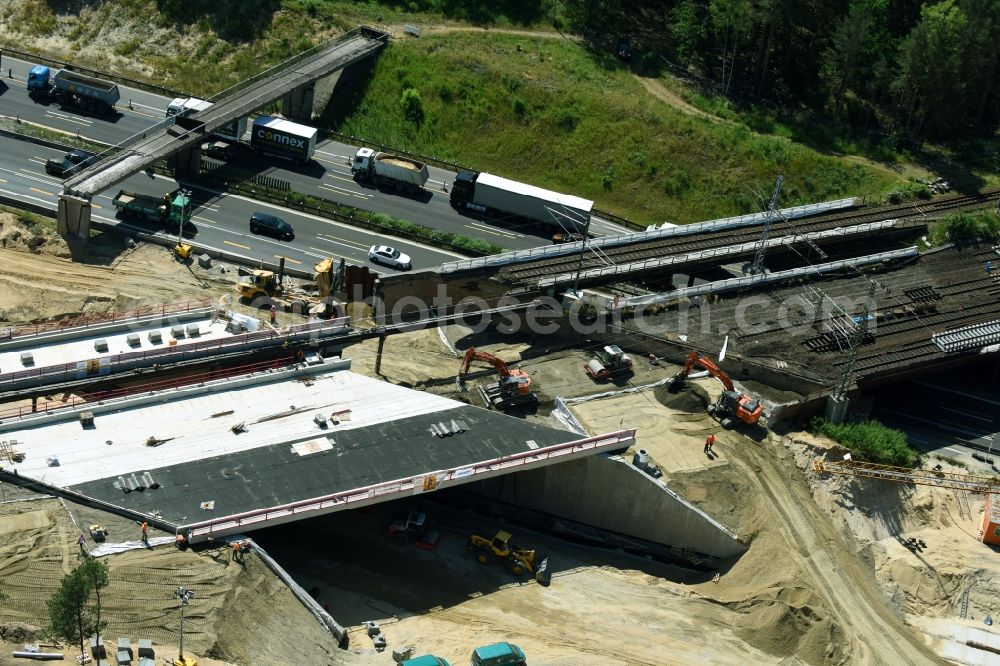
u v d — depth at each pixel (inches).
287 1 6481.3
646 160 5974.4
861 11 6117.1
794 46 6614.2
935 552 4192.9
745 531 4084.6
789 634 3789.4
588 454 4045.3
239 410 3976.4
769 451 4365.2
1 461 3577.8
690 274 5300.2
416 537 3917.3
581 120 6067.9
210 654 3161.9
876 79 6471.5
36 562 3257.9
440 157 5974.4
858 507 4269.2
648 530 4138.8
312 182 5634.8
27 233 4963.1
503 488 4205.2
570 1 6702.8
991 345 4926.2
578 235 5516.7
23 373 3907.5
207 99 6003.9
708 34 6638.8
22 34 6451.8
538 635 3651.6
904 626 3929.6
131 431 3806.6
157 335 4207.7
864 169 6043.3
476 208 5620.1
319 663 3331.7
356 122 6043.3
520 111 6087.6
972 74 6215.6
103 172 5098.4
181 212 5073.8
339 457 3823.8
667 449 4271.7
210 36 6382.9
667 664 3627.0
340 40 6274.6
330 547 3850.9
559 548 4065.0
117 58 6343.5
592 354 4729.3
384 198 5615.2
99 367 4025.6
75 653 3004.4
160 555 3376.0
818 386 4571.9
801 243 5447.8
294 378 4185.5
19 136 5610.2
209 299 4773.6
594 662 3585.1
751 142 6063.0
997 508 4266.7
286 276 5004.9
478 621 3671.3
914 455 4485.7
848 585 4001.0
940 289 5251.0
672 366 4704.7
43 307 4628.4
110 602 3206.2
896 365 4751.5
